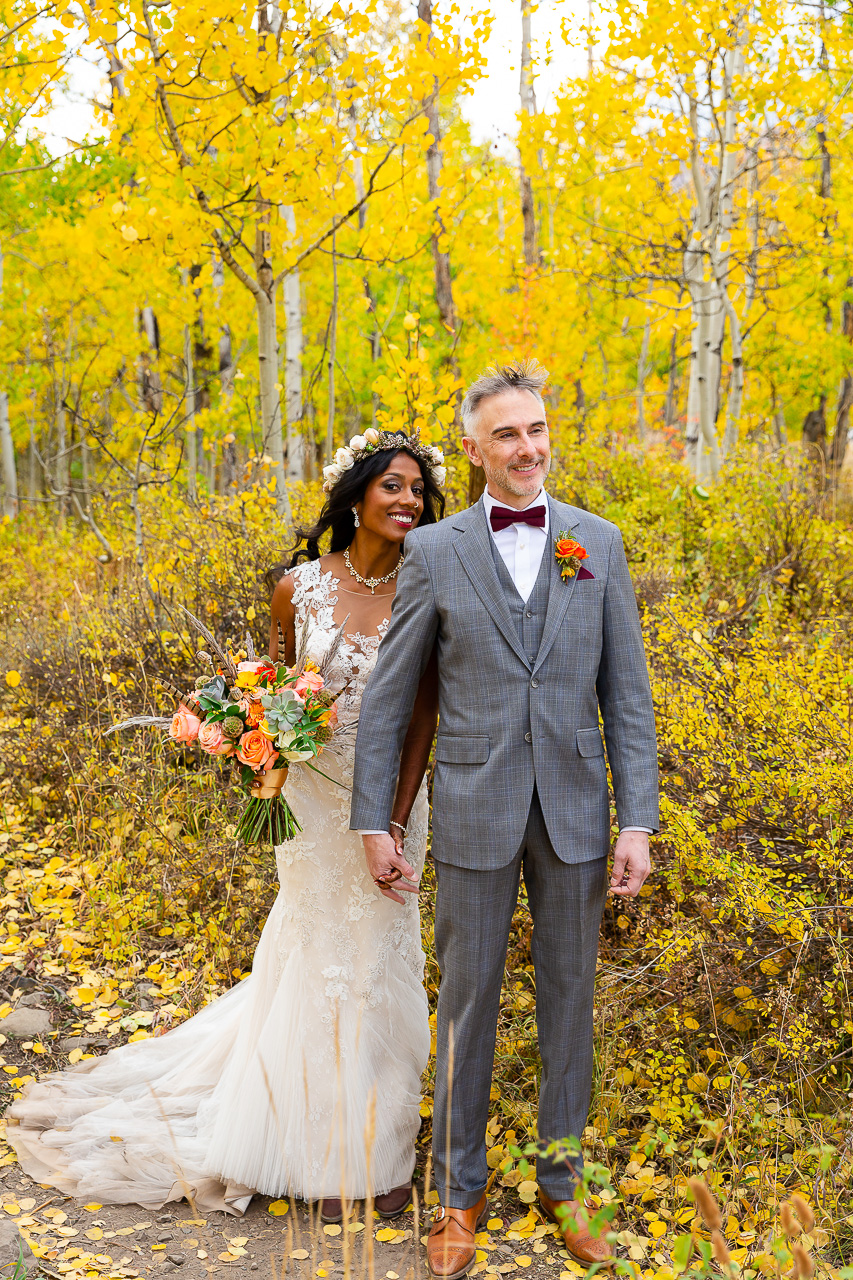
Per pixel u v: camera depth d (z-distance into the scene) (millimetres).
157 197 5262
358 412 12945
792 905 2404
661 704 3107
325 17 4832
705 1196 1362
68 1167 2408
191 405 10219
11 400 12797
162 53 4758
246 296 9805
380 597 2441
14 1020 3064
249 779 2289
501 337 10766
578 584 2066
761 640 3535
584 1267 2090
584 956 2107
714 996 2518
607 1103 2479
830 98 7395
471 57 5137
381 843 2156
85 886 3805
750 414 11578
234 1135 2338
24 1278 1979
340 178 5527
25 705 4879
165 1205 2324
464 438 2146
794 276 9562
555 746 2047
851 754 2627
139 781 4070
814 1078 2393
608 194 10523
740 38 6992
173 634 4562
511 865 2066
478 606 2055
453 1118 2150
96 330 11742
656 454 9383
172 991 3236
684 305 7645
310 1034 2316
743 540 5785
